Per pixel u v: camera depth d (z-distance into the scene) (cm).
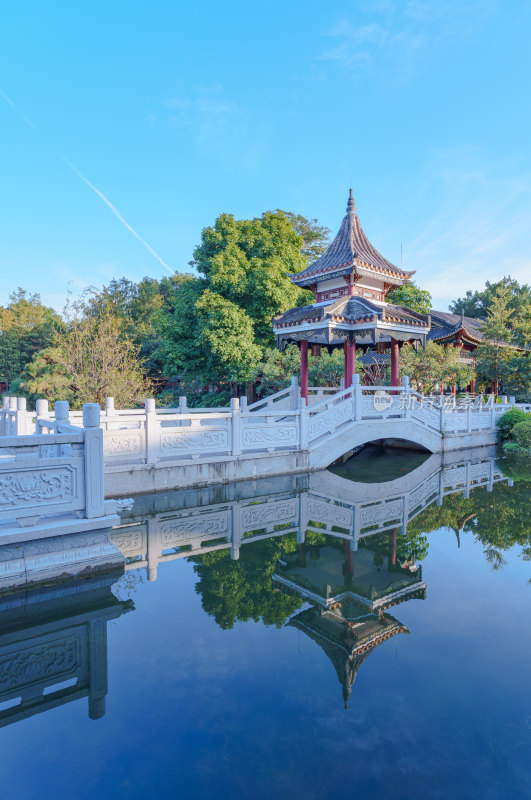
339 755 296
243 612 505
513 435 1825
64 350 1823
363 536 788
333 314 1299
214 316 1947
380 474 1324
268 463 1138
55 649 436
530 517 906
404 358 1909
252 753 299
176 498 963
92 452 567
